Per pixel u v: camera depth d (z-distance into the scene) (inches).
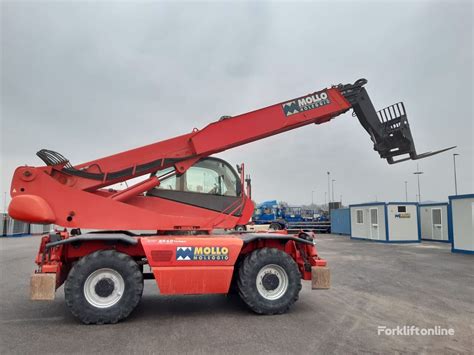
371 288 354.0
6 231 1301.7
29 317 256.4
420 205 1041.5
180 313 266.2
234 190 298.5
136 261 273.1
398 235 935.0
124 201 279.3
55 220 261.4
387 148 339.9
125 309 239.3
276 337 209.9
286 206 1579.7
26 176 261.4
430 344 199.2
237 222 293.1
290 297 263.0
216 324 237.3
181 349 191.2
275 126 308.8
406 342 202.1
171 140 293.9
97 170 281.3
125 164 285.0
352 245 866.1
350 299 308.3
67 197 264.8
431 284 374.0
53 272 242.8
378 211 973.8
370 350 189.6
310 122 324.8
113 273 244.5
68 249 261.1
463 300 303.0
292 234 294.8
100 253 243.0
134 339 207.8
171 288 251.0
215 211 291.0
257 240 278.5
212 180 297.0
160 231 285.0
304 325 234.1
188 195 289.9
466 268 486.9
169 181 290.4
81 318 234.4
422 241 990.4
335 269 478.6
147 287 374.6
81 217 264.5
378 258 600.7
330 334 215.5
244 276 260.2
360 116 339.0
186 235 283.0
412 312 265.6
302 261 288.0
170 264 251.8
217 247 257.6
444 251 719.7
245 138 302.5
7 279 413.7
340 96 324.2
